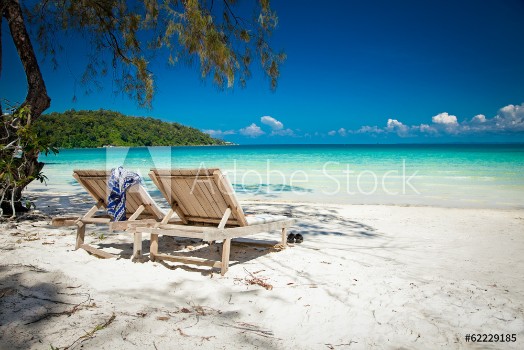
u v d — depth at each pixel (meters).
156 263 4.28
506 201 10.91
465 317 3.10
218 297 3.33
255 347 2.50
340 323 2.93
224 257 3.96
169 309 3.03
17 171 6.88
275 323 2.88
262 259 4.65
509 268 4.57
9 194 7.22
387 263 4.68
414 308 3.24
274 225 4.80
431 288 3.73
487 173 19.97
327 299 3.36
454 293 3.61
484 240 6.12
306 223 7.47
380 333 2.79
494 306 3.33
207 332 2.67
